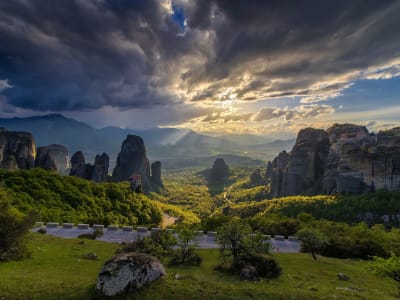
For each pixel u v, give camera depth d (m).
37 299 16.86
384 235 54.97
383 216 106.25
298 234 42.03
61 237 47.56
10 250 27.95
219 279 23.69
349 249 46.31
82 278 22.14
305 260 38.03
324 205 126.50
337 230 57.12
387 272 23.88
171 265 29.34
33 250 31.89
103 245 41.50
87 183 111.94
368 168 139.88
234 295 18.38
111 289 17.22
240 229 30.47
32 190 88.62
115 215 98.06
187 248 33.84
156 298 17.03
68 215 79.75
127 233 56.19
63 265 27.56
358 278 29.97
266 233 65.19
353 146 149.12
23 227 28.84
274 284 23.16
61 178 107.31
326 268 33.81
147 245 31.36
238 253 29.81
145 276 18.42
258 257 27.91
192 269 27.97
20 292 17.69
